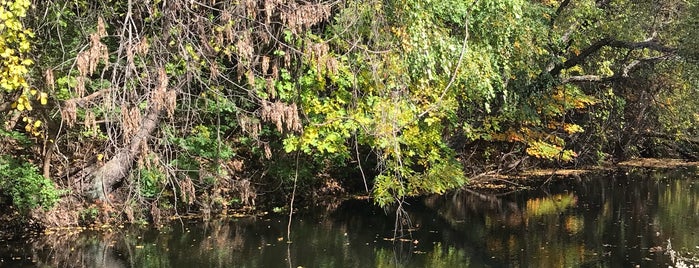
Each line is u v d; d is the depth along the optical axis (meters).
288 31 9.97
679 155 27.03
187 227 12.85
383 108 10.87
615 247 11.23
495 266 10.15
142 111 9.55
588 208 15.34
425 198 17.12
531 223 13.57
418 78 11.67
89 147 13.38
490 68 12.70
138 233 12.20
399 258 10.72
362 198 16.45
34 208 12.00
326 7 9.50
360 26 10.61
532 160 23.00
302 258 10.66
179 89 8.99
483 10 12.38
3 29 7.96
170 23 8.71
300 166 15.39
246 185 14.30
